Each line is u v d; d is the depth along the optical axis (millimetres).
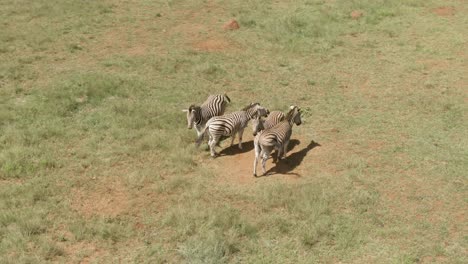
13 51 23219
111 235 11930
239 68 22047
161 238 11992
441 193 13703
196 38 25328
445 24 26844
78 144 15938
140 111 17922
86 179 14172
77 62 22344
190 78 20984
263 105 18828
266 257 11461
